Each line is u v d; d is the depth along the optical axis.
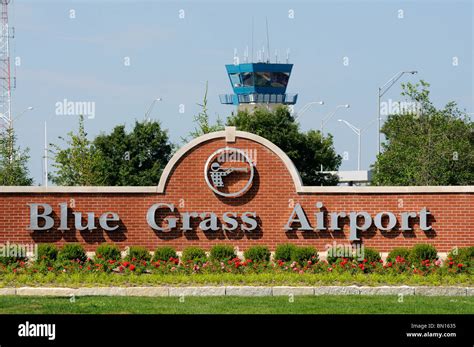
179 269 33.75
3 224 40.06
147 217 40.19
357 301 28.78
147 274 33.56
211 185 40.19
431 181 52.25
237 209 40.31
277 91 123.56
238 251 40.12
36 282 32.12
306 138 83.12
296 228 40.28
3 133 63.62
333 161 85.19
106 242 40.22
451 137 55.22
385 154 55.50
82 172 60.59
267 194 40.28
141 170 80.19
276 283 31.91
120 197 40.28
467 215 40.06
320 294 30.45
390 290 30.58
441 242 40.09
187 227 40.16
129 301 28.62
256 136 40.31
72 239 40.19
